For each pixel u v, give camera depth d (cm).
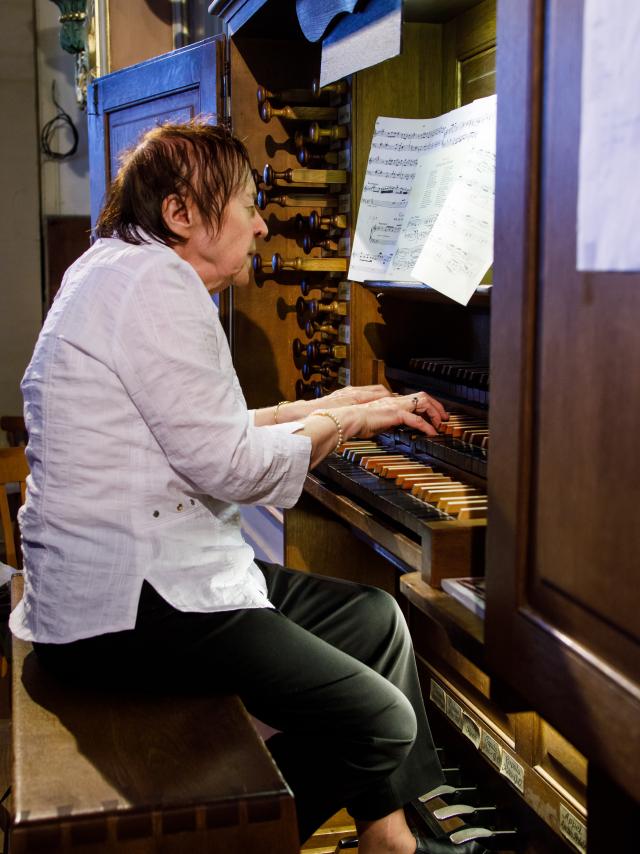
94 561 143
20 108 524
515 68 107
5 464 285
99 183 337
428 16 229
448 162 210
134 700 146
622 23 80
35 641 147
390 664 173
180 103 286
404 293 220
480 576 142
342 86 239
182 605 144
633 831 111
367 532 180
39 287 541
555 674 103
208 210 160
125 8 389
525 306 107
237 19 252
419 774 168
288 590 183
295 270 249
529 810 190
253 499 149
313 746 154
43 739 134
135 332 141
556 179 101
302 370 267
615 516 93
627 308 90
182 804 119
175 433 142
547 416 105
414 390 230
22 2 516
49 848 116
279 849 122
